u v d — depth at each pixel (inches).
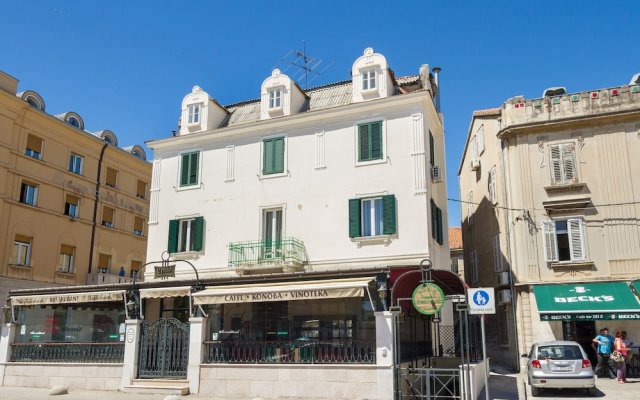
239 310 739.4
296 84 988.6
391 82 930.7
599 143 845.2
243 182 949.2
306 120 922.7
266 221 927.7
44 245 1201.4
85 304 754.2
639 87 834.2
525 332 827.4
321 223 871.7
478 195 1115.9
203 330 639.1
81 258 1299.2
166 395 615.2
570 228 834.2
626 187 815.7
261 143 952.9
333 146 896.9
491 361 1011.9
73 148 1310.3
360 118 888.9
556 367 595.2
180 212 986.7
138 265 1486.2
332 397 561.0
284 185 914.7
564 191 850.1
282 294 584.7
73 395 630.5
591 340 805.2
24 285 1139.3
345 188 869.8
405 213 822.5
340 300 663.1
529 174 874.8
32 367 721.0
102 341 725.9
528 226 856.3
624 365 697.0
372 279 570.6
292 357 595.8
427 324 773.3
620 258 797.2
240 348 619.8
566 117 861.8
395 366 539.2
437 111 1018.7
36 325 764.6
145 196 1540.4
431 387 663.1
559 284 815.7
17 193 1150.3
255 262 875.4
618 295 764.6
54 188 1244.5
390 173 846.5
